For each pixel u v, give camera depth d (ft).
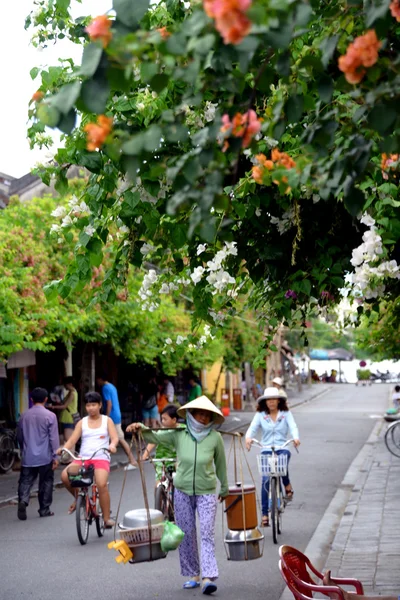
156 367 103.04
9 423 73.36
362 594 18.69
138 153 10.57
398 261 17.04
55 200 75.10
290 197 18.83
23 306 60.44
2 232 61.11
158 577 31.96
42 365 88.28
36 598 29.22
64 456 39.06
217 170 10.63
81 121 18.08
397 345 68.85
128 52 9.77
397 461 72.23
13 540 39.91
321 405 186.29
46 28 20.52
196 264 21.63
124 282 21.44
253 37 9.25
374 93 10.60
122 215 19.76
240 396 167.53
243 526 30.50
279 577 31.83
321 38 13.21
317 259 20.71
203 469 29.45
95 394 39.99
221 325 23.72
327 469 68.54
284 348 220.84
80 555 36.11
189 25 9.60
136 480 62.59
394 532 39.14
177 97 17.26
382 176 15.84
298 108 11.98
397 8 10.09
